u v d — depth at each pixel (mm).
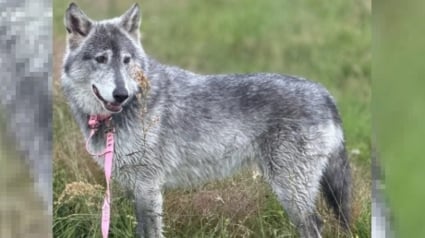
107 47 5438
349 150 7758
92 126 5664
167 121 5691
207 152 5855
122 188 6074
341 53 11922
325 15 13664
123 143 5621
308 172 5832
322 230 5918
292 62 11961
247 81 5965
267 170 5941
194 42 12867
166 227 5977
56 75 7508
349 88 10438
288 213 5902
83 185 5754
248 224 5961
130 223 5891
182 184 5988
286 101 5852
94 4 13430
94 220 5664
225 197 6023
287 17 13750
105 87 5328
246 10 14227
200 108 5797
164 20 13703
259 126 5855
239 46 12641
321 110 5906
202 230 5785
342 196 5988
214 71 11828
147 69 5641
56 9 11172
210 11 14391
